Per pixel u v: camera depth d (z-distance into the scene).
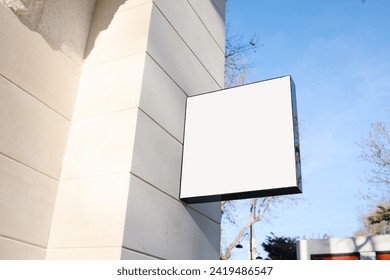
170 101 5.07
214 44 7.22
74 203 4.05
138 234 3.83
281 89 4.76
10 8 4.05
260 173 4.36
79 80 4.95
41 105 4.23
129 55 4.78
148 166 4.26
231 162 4.63
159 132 4.64
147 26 4.90
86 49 5.20
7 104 3.79
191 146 5.05
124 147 4.10
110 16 5.32
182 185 4.86
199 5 6.88
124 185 3.86
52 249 3.89
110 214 3.77
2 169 3.59
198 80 6.12
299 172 4.31
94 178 4.09
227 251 19.45
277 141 4.44
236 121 4.87
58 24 4.74
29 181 3.87
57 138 4.38
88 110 4.63
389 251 14.11
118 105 4.44
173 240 4.49
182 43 5.83
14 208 3.63
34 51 4.27
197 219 5.23
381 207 27.05
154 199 4.25
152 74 4.74
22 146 3.87
